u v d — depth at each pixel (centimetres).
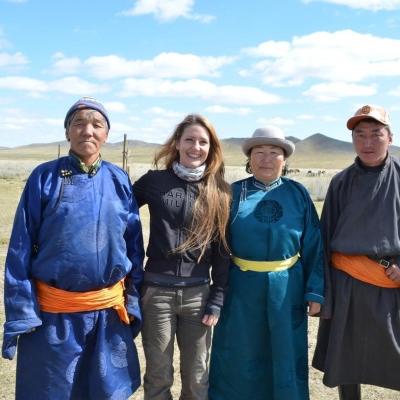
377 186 355
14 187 2264
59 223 300
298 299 370
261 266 362
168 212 337
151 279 339
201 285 343
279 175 379
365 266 355
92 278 305
